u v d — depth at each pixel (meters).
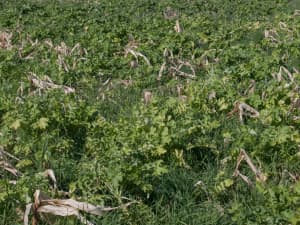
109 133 7.42
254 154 7.04
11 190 6.04
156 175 6.29
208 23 16.91
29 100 8.51
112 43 13.70
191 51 12.97
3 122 8.09
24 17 19.20
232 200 6.31
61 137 7.60
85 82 10.71
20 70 11.45
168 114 8.29
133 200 6.00
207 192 6.42
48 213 5.81
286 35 14.56
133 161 6.41
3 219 5.85
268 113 8.07
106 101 9.60
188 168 6.94
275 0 23.64
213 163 7.19
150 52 12.41
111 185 6.11
